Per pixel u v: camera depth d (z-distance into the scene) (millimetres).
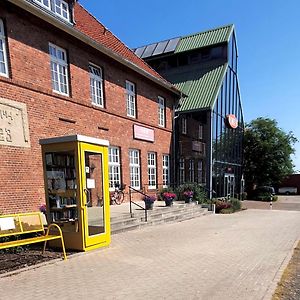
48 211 8641
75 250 8180
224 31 28500
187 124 24891
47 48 12516
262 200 35938
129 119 17938
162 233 11367
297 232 12023
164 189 20547
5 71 10906
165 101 22188
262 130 39031
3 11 10781
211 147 24094
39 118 11930
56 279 6047
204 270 6684
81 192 8102
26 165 11234
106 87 16109
